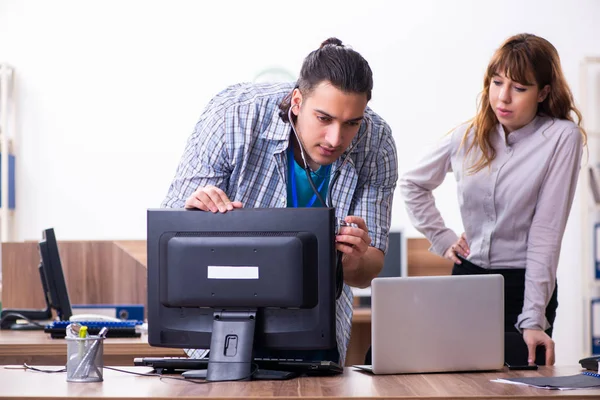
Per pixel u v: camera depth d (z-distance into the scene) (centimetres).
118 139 546
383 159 223
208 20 547
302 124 196
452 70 550
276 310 189
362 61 190
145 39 547
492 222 270
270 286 185
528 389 174
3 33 546
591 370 206
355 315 417
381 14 550
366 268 219
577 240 552
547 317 268
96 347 183
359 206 225
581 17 555
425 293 199
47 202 545
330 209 187
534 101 255
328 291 187
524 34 258
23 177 545
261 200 216
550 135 259
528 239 262
